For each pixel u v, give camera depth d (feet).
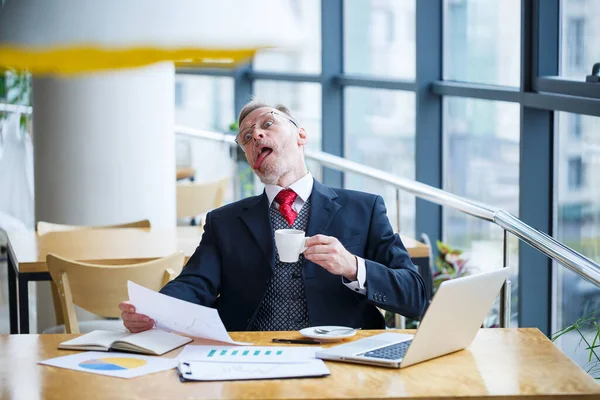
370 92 21.54
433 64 18.30
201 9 4.27
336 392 6.18
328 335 7.45
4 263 21.48
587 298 13.04
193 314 7.22
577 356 13.29
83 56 4.37
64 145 14.92
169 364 6.81
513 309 15.11
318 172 23.47
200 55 4.45
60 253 12.01
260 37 4.31
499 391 6.23
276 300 8.75
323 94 23.27
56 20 4.22
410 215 19.65
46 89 14.88
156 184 15.31
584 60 13.09
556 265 13.93
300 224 9.01
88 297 10.61
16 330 12.80
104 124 14.92
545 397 6.18
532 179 14.16
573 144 13.51
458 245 17.79
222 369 6.63
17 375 6.57
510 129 15.80
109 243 12.76
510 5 15.52
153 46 4.24
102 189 15.05
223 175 25.80
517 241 15.05
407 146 20.01
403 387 6.30
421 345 6.74
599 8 12.60
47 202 15.14
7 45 4.22
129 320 7.59
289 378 6.48
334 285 8.66
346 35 22.88
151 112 15.15
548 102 13.32
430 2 18.13
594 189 12.98
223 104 27.91
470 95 16.47
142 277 10.64
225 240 8.92
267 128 8.94
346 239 8.96
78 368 6.71
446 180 18.45
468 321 7.11
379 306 8.33
